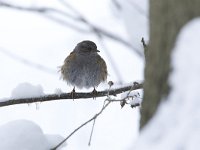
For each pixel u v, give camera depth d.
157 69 5.14
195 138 3.84
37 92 10.75
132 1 13.10
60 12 13.14
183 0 4.95
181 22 4.94
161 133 4.20
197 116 4.01
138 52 12.65
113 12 14.34
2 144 8.80
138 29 12.84
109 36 12.97
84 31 12.97
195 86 4.18
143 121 5.33
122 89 10.86
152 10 5.34
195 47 4.38
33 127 9.09
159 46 5.15
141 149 4.18
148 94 5.26
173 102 4.32
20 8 13.07
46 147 9.01
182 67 4.38
